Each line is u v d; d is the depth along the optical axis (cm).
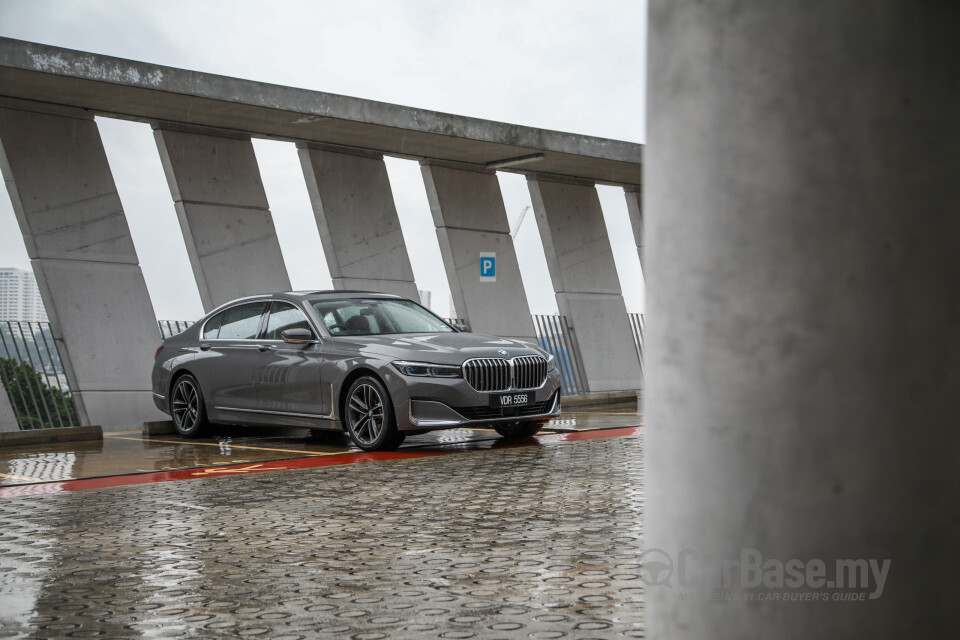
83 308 1347
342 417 952
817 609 167
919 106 169
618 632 325
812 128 166
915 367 168
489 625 335
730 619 172
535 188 1947
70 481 767
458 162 1809
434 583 398
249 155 1539
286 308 1044
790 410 167
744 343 170
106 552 477
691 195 175
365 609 360
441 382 895
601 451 880
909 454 168
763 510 169
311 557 455
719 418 172
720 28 172
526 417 944
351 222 1648
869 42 166
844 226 165
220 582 409
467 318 1792
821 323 166
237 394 1055
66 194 1356
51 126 1354
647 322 186
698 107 174
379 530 520
